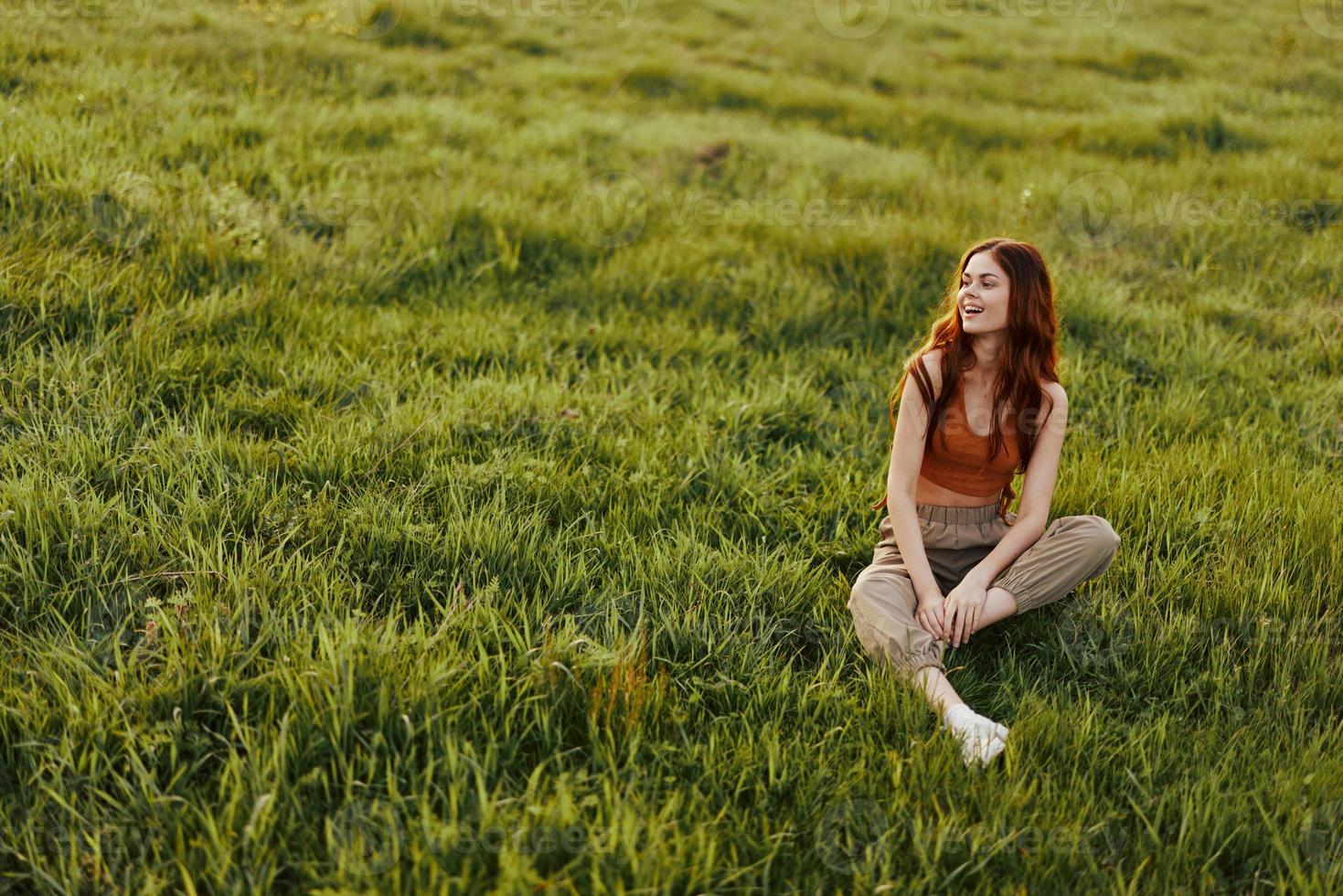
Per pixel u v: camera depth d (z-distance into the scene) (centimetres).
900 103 933
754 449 378
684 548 296
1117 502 333
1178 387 426
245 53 778
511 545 285
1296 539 311
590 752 221
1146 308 509
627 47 1075
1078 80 1066
